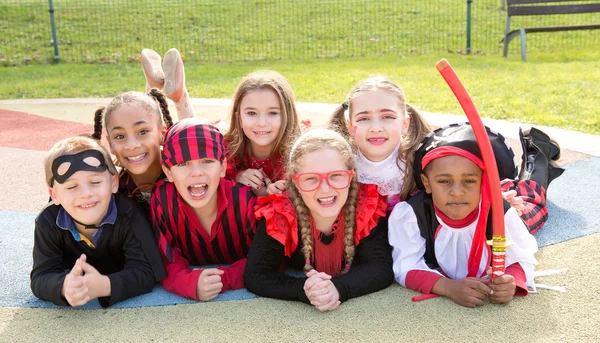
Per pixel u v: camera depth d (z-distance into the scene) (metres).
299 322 2.49
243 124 3.41
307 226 2.77
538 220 3.22
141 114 3.00
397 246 2.82
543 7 10.52
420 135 3.27
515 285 2.56
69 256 2.91
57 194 2.69
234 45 12.16
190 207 2.90
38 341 2.42
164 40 12.52
